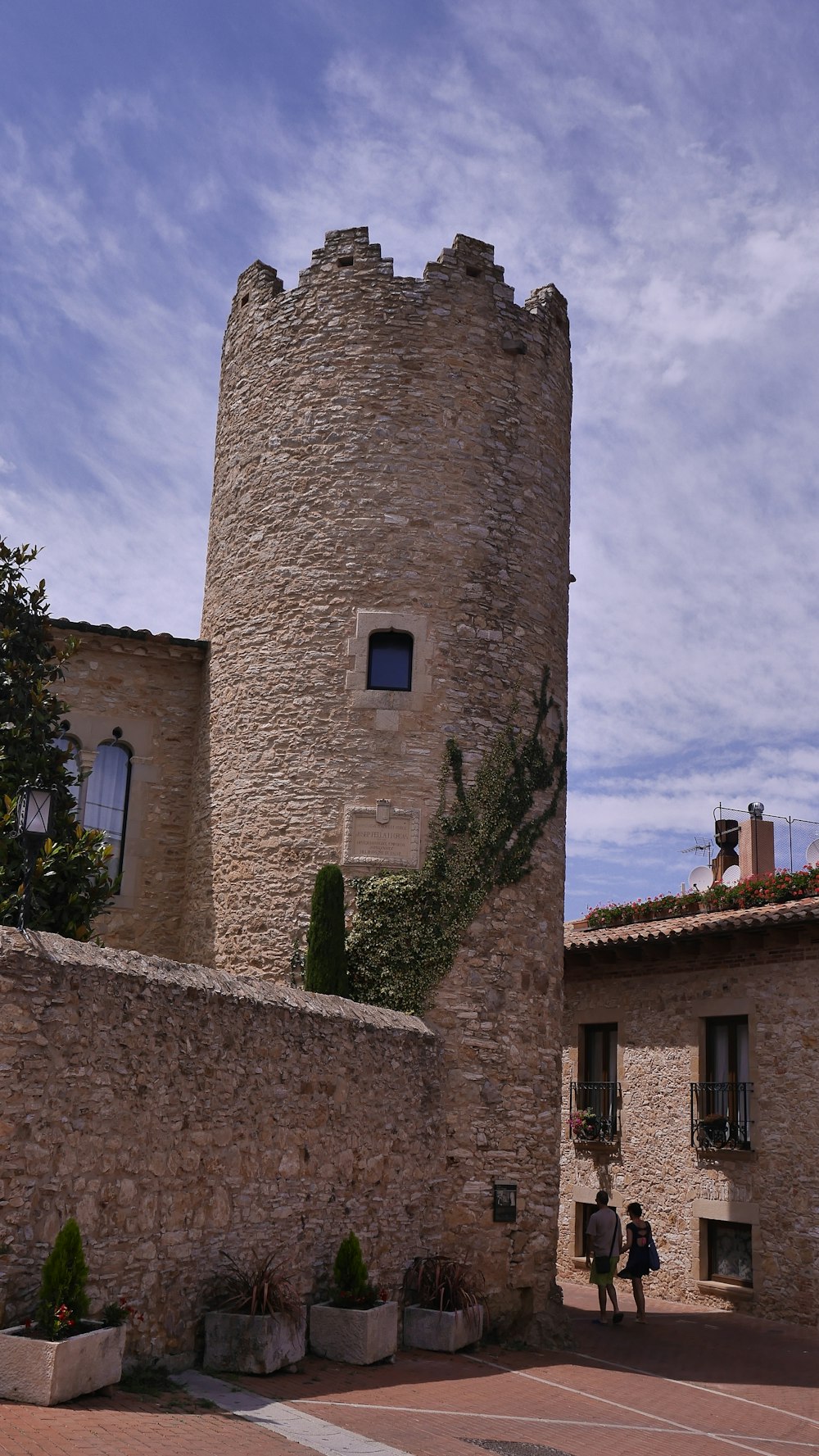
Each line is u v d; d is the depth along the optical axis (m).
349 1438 8.73
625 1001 22.86
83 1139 9.35
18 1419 7.68
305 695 16.31
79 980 9.51
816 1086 19.03
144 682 18.52
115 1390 8.91
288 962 15.56
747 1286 19.59
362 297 17.33
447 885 15.61
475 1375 12.05
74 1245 8.74
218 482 18.55
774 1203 19.25
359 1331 11.46
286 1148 11.75
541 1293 15.21
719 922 20.05
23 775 14.12
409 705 16.06
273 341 17.83
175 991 10.56
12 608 15.12
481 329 17.59
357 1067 13.12
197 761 18.03
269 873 16.02
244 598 17.27
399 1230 13.58
